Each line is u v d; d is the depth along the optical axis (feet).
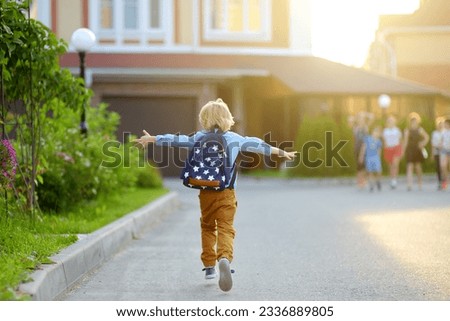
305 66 217.77
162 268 60.08
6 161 64.13
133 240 77.20
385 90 208.44
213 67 211.00
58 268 48.70
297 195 140.36
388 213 103.45
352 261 63.26
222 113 51.83
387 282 53.98
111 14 219.00
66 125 91.20
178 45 220.02
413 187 160.35
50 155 85.30
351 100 247.91
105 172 95.96
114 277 56.03
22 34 64.03
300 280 55.11
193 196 143.33
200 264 62.13
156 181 142.00
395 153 156.66
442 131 151.33
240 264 62.28
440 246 71.26
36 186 81.10
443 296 49.49
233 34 221.46
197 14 219.82
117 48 214.69
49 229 66.64
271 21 223.51
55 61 70.74
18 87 70.64
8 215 65.21
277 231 85.25
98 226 71.00
